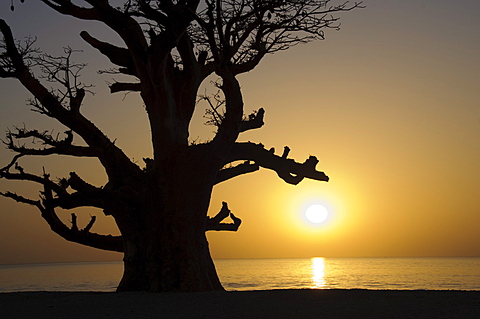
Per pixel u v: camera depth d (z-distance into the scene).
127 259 19.92
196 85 21.45
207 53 22.08
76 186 19.22
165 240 19.55
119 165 20.58
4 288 64.19
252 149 23.67
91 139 20.56
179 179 20.08
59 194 19.70
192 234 19.89
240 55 22.89
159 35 19.25
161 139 20.41
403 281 75.00
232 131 21.22
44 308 14.88
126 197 19.72
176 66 21.58
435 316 12.27
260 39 23.23
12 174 19.55
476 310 13.17
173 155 20.22
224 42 21.06
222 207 25.66
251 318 12.20
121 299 16.47
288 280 81.12
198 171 20.33
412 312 12.90
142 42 20.55
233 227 25.64
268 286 62.28
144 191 20.00
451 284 65.12
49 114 20.23
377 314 12.60
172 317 12.55
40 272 162.88
